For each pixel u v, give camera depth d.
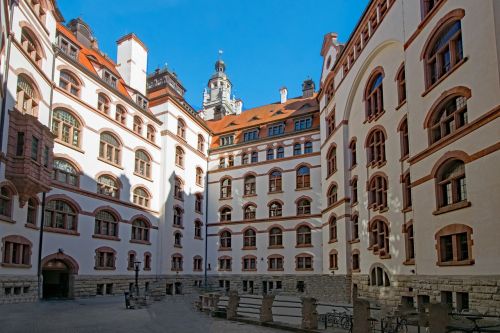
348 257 31.92
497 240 15.34
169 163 41.97
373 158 28.72
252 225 45.47
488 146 16.09
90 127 32.88
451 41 19.09
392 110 25.61
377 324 16.52
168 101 42.75
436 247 19.17
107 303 26.39
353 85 32.00
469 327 10.93
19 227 24.38
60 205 29.52
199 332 15.21
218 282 46.22
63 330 14.71
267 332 15.40
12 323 15.98
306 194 42.91
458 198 18.27
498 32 15.88
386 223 25.56
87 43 39.00
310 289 40.47
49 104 28.17
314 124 44.19
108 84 35.19
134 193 37.50
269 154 46.31
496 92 15.84
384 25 26.45
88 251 31.41
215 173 49.34
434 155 19.70
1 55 20.86
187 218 44.47
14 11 23.44
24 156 23.09
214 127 53.97
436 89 19.91
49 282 30.44
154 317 19.59
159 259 39.53
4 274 22.86
